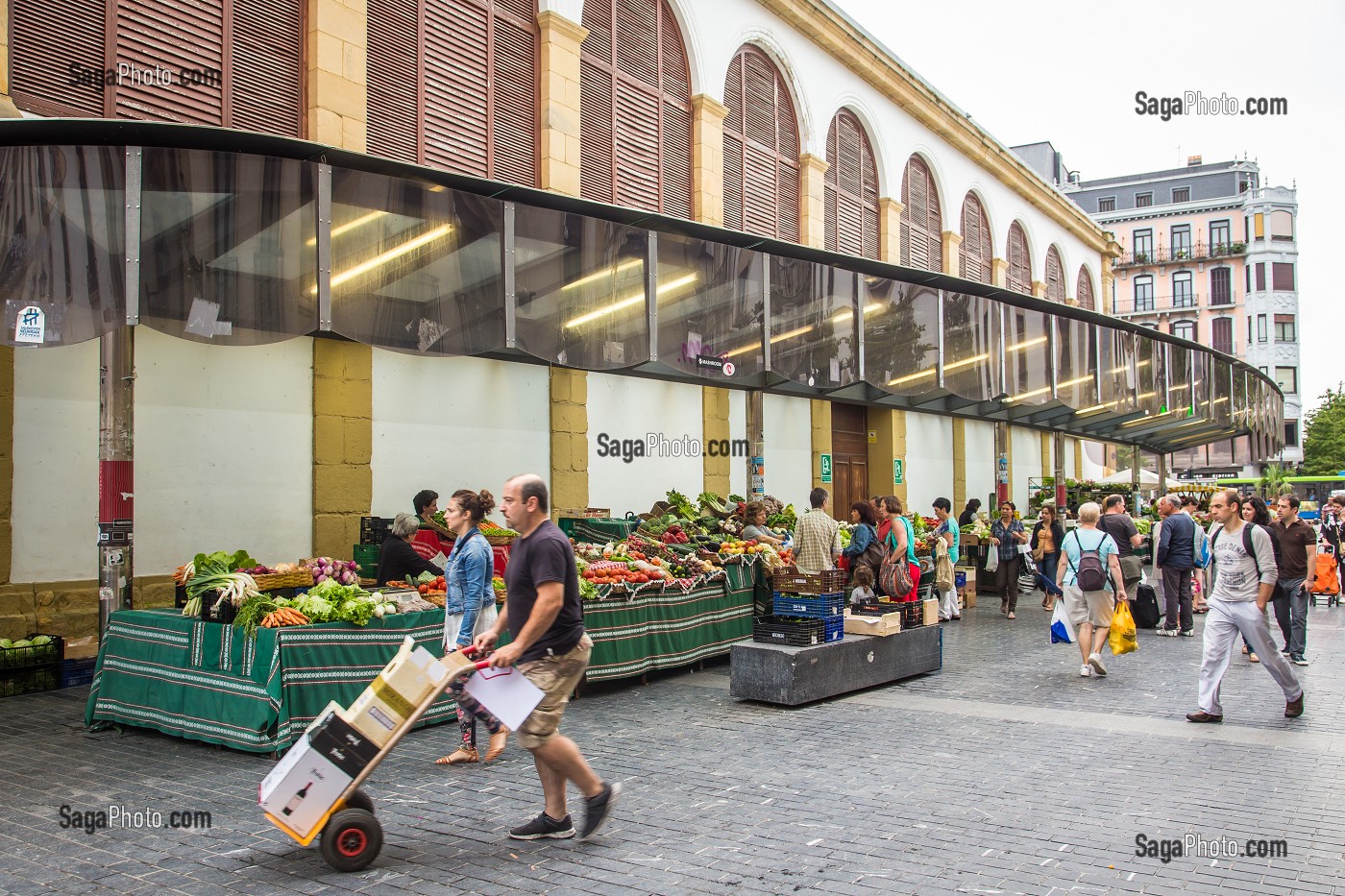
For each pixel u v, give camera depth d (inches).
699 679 379.2
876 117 853.2
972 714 307.1
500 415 499.2
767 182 733.3
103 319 288.2
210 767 242.4
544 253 410.9
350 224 342.0
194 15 390.0
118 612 289.6
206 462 376.8
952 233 967.6
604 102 596.1
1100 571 368.2
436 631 294.5
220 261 309.6
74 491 343.3
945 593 565.6
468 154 505.0
